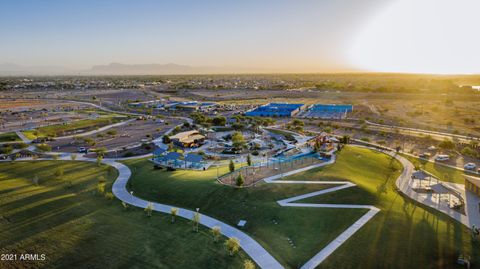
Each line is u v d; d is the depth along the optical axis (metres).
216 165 85.94
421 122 156.50
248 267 36.31
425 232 48.06
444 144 104.62
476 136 124.94
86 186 68.12
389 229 47.72
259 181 65.44
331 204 55.12
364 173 75.56
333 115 184.12
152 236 46.31
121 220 51.44
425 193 66.94
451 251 43.44
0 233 47.44
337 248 42.78
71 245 44.12
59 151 104.62
